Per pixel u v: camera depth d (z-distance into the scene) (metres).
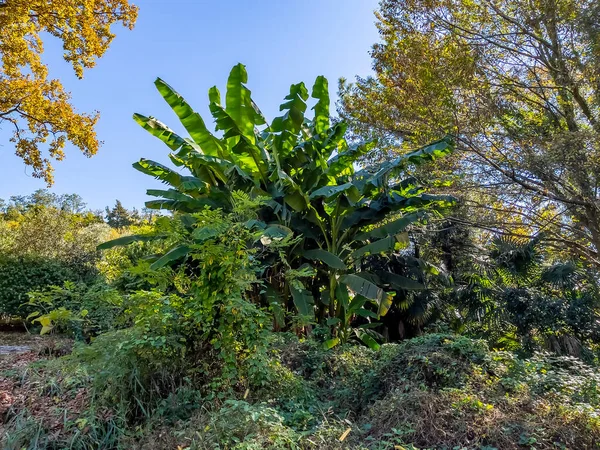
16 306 9.30
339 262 6.16
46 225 10.67
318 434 2.60
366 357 4.81
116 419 2.96
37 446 2.69
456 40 7.64
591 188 6.36
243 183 6.73
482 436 2.63
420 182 7.93
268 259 6.09
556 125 7.43
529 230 7.96
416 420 2.83
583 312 7.04
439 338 4.34
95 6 11.16
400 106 8.37
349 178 7.51
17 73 11.43
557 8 6.72
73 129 11.69
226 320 3.44
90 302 3.89
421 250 9.77
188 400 3.16
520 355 6.72
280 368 3.78
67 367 3.46
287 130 6.70
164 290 4.12
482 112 7.29
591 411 2.89
